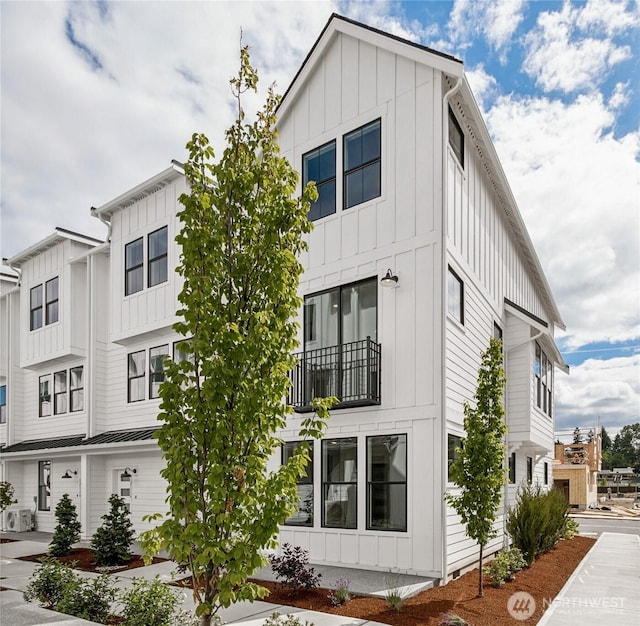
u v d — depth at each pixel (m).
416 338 10.09
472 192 12.32
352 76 11.70
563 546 14.56
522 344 14.66
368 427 10.41
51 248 18.92
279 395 4.62
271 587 8.48
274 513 4.36
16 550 13.71
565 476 36.06
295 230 5.00
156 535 4.46
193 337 4.41
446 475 9.45
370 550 9.96
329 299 11.55
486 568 9.77
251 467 4.38
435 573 9.17
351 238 11.30
